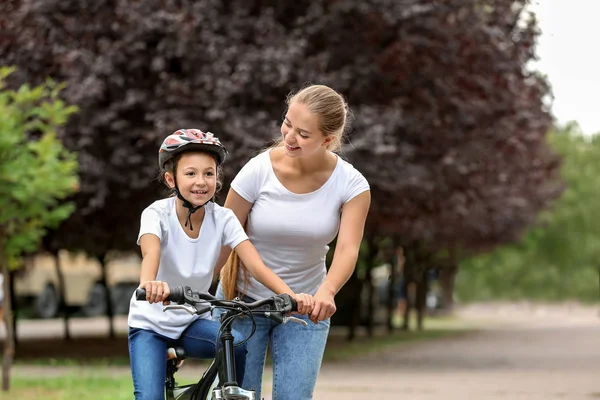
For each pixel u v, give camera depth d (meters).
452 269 73.56
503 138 33.88
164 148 9.02
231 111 28.12
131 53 28.83
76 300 63.38
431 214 33.50
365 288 58.81
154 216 9.10
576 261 109.19
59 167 21.48
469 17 30.64
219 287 10.62
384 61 29.72
